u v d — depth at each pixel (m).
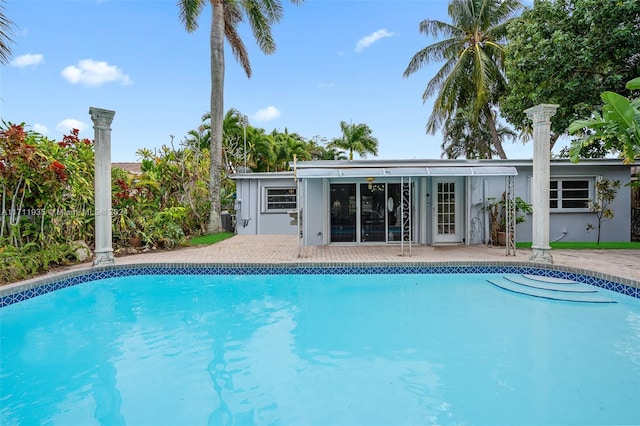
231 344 5.44
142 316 6.64
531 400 3.89
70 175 8.98
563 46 11.74
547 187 8.86
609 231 13.05
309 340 5.58
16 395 4.04
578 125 8.19
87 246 9.90
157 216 11.91
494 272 8.98
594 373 4.46
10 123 7.83
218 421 3.54
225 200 19.84
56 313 6.80
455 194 13.10
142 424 3.50
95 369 4.66
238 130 28.94
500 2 21.31
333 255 10.45
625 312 6.55
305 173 10.03
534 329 5.88
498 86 21.31
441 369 4.63
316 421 3.54
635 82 7.21
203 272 9.08
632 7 10.50
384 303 7.25
